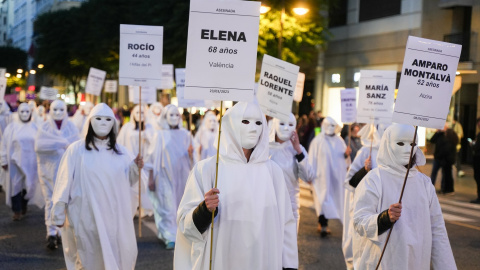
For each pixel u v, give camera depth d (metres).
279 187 4.43
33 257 8.38
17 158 11.02
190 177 4.40
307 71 32.16
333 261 8.36
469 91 23.52
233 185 4.23
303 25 23.33
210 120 13.40
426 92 4.62
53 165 9.16
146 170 9.53
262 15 21.95
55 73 44.38
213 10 4.24
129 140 11.60
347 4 29.23
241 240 4.17
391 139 4.93
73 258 6.17
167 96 15.67
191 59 4.25
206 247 4.18
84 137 6.20
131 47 7.68
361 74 8.63
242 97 4.28
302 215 12.20
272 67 6.73
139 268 7.80
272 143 7.61
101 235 5.96
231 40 4.26
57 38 41.88
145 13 27.50
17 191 11.12
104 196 6.05
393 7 26.27
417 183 4.93
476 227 11.11
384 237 4.80
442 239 4.98
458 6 23.33
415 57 4.59
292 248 4.43
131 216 6.31
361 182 5.05
